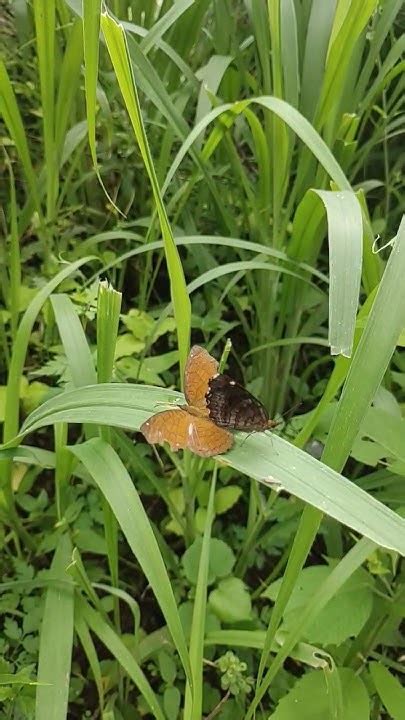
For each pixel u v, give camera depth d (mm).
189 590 328
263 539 329
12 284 336
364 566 298
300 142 404
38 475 364
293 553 196
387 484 323
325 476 171
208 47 451
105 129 436
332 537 329
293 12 304
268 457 176
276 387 396
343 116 326
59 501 291
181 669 304
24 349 271
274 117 302
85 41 200
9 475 282
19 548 323
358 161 407
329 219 205
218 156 439
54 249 417
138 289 461
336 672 233
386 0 343
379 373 170
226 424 176
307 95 331
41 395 360
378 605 280
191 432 172
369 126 493
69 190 432
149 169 190
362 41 329
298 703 250
